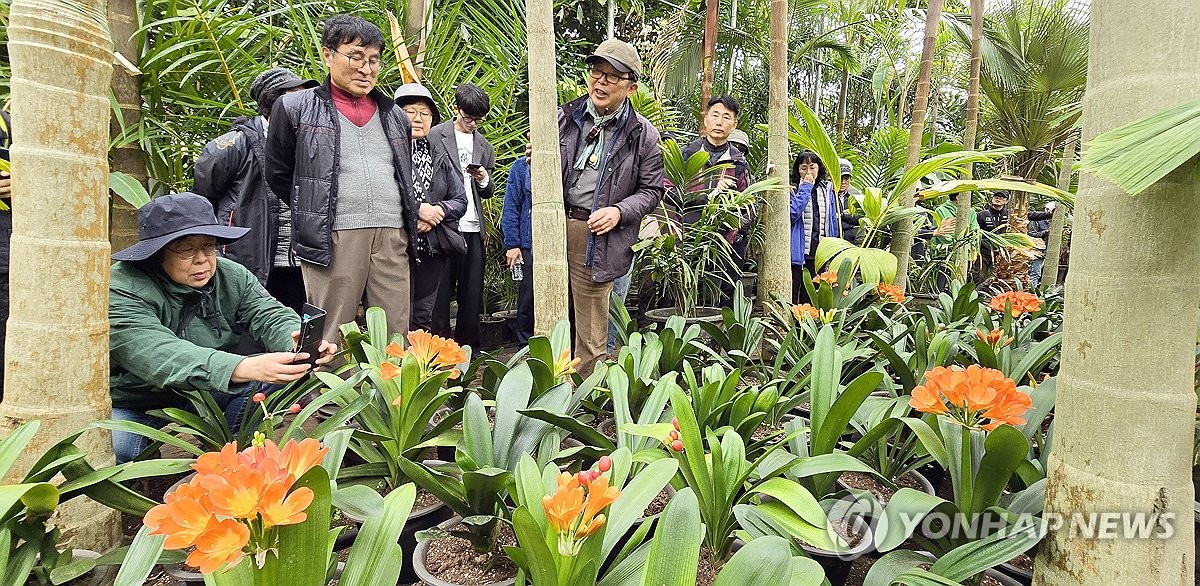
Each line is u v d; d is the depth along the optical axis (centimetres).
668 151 383
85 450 136
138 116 286
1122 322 99
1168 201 94
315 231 231
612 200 264
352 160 238
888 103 981
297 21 354
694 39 714
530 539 93
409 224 255
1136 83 96
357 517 113
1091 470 105
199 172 261
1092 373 104
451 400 216
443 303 369
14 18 121
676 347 246
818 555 139
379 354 192
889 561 119
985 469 122
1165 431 99
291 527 84
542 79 198
